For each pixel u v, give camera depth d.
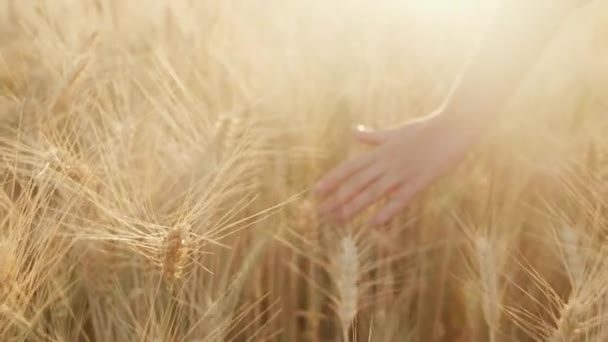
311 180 1.76
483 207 1.72
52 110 1.66
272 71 1.89
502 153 1.80
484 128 1.49
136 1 2.05
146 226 1.43
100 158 1.55
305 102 1.86
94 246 1.51
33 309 1.46
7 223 1.49
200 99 1.76
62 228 1.50
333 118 1.86
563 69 1.92
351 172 1.51
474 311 1.59
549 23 1.45
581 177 1.67
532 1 1.44
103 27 1.97
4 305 1.40
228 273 1.61
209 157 1.58
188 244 1.41
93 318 1.50
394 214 1.51
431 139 1.50
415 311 1.70
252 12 2.10
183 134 1.64
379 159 1.51
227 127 1.60
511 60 1.46
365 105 1.91
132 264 1.51
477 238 1.56
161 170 1.60
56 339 1.47
